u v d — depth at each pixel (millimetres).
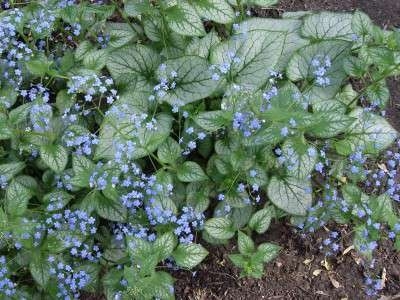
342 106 532
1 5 701
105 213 542
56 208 526
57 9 610
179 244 531
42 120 546
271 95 543
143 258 478
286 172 557
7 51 629
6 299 512
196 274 604
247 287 600
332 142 581
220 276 604
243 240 531
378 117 585
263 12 754
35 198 579
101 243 566
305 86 605
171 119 571
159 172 541
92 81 561
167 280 485
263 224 556
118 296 504
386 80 715
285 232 620
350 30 640
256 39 587
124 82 604
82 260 552
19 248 524
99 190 543
